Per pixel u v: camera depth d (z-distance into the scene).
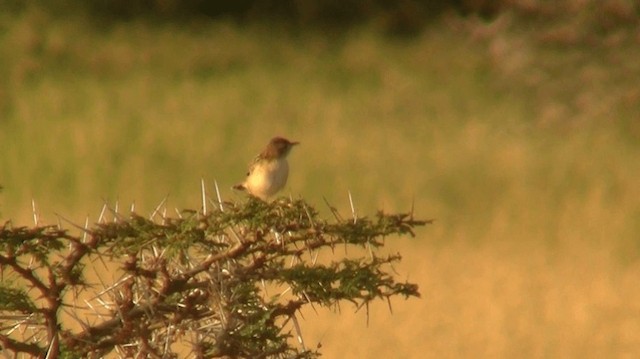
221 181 19.81
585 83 25.84
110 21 32.16
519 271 14.81
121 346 4.33
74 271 4.38
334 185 19.33
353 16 33.66
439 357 11.04
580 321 12.45
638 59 25.73
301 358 4.36
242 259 4.43
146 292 4.32
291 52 30.78
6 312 4.36
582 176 19.66
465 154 21.55
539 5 26.92
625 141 23.20
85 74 28.14
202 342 4.28
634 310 13.00
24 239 4.26
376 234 4.33
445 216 17.88
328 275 4.34
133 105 25.61
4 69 27.91
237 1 34.16
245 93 27.00
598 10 26.20
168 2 33.19
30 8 31.67
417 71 29.05
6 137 22.64
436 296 13.54
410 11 33.19
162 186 19.30
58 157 20.75
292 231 4.30
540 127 24.56
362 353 11.05
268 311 4.30
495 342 11.64
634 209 17.66
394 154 21.61
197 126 23.81
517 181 19.44
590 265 15.23
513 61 26.94
